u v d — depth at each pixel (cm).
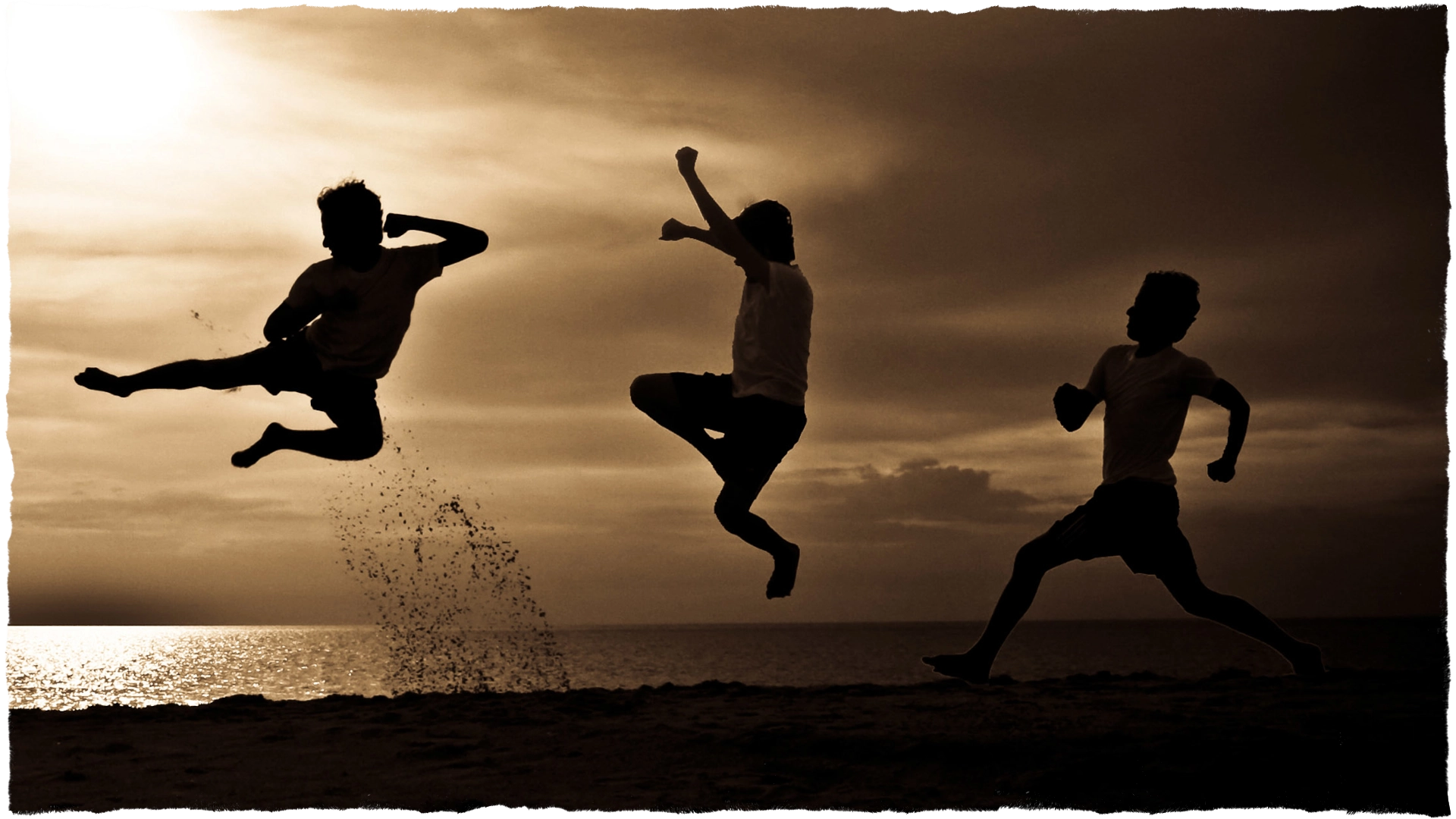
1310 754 484
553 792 476
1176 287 550
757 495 470
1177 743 507
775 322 454
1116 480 552
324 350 483
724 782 487
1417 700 571
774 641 10925
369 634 15462
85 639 11794
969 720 588
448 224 491
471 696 752
